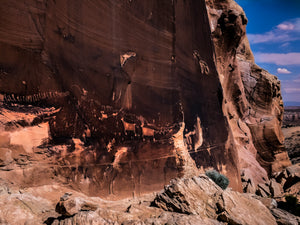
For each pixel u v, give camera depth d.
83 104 6.14
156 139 8.32
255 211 5.99
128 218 4.50
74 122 5.86
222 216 5.27
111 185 6.39
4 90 4.69
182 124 9.45
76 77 6.04
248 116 22.72
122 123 7.18
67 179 5.41
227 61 19.05
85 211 4.13
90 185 5.84
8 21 4.80
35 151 5.00
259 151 22.33
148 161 7.79
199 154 10.54
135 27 8.06
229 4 18.06
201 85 12.23
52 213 4.18
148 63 8.49
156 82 8.75
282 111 26.69
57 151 5.36
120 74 7.29
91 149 6.10
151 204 5.63
